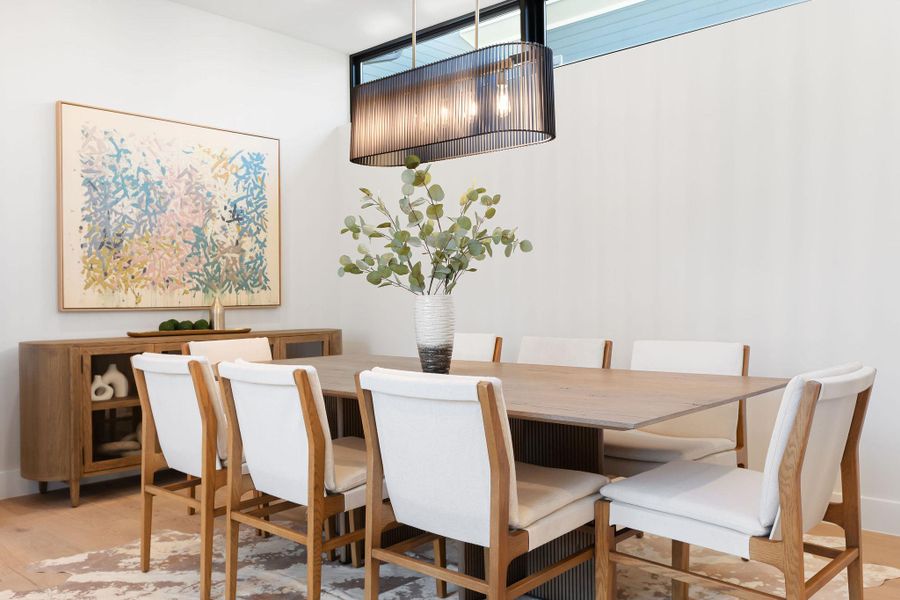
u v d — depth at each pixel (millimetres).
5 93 3906
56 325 4105
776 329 3496
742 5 3779
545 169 4379
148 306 4469
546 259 4383
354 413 3113
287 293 5301
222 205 4859
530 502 1905
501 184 4602
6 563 2842
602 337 4133
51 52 4074
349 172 5559
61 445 3729
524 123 2773
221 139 4848
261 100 5121
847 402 1870
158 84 4543
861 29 3236
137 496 3924
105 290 4266
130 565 2807
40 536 3205
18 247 3959
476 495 1793
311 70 5453
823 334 3354
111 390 3893
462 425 1774
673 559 2361
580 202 4223
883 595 2449
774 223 3498
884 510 3180
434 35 5211
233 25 4961
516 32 4746
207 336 4320
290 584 2598
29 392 3771
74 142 4129
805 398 1651
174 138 4590
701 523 1841
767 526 1732
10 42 3926
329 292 5594
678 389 2283
